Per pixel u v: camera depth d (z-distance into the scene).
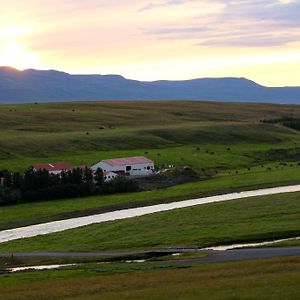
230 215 156.38
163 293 70.62
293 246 109.44
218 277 79.38
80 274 94.44
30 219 185.75
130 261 109.81
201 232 136.75
